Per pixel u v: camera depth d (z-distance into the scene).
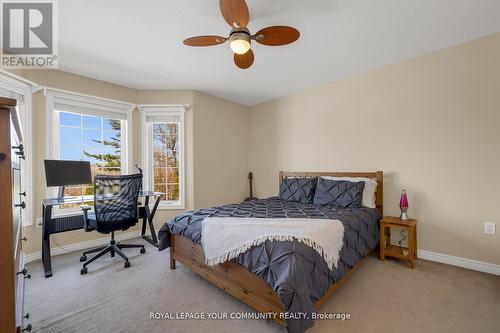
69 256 2.81
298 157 3.87
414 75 2.67
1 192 0.73
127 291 1.97
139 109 3.70
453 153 2.42
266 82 3.45
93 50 2.49
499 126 2.18
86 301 1.83
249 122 4.70
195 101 3.79
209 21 2.01
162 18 1.96
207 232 1.87
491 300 1.78
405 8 1.85
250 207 2.70
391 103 2.85
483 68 2.26
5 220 0.74
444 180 2.48
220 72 3.09
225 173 4.25
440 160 2.51
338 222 1.96
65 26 2.06
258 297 1.55
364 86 3.09
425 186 2.60
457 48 2.40
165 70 3.01
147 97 3.74
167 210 3.73
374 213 2.66
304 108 3.78
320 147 3.58
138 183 2.67
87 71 3.02
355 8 1.85
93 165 3.35
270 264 1.42
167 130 3.89
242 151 4.57
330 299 1.81
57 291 1.98
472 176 2.32
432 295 1.86
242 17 1.63
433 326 1.50
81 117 3.23
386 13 1.91
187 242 2.21
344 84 3.28
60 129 3.04
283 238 1.52
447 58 2.46
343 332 1.45
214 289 2.00
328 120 3.47
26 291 1.98
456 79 2.41
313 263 1.46
